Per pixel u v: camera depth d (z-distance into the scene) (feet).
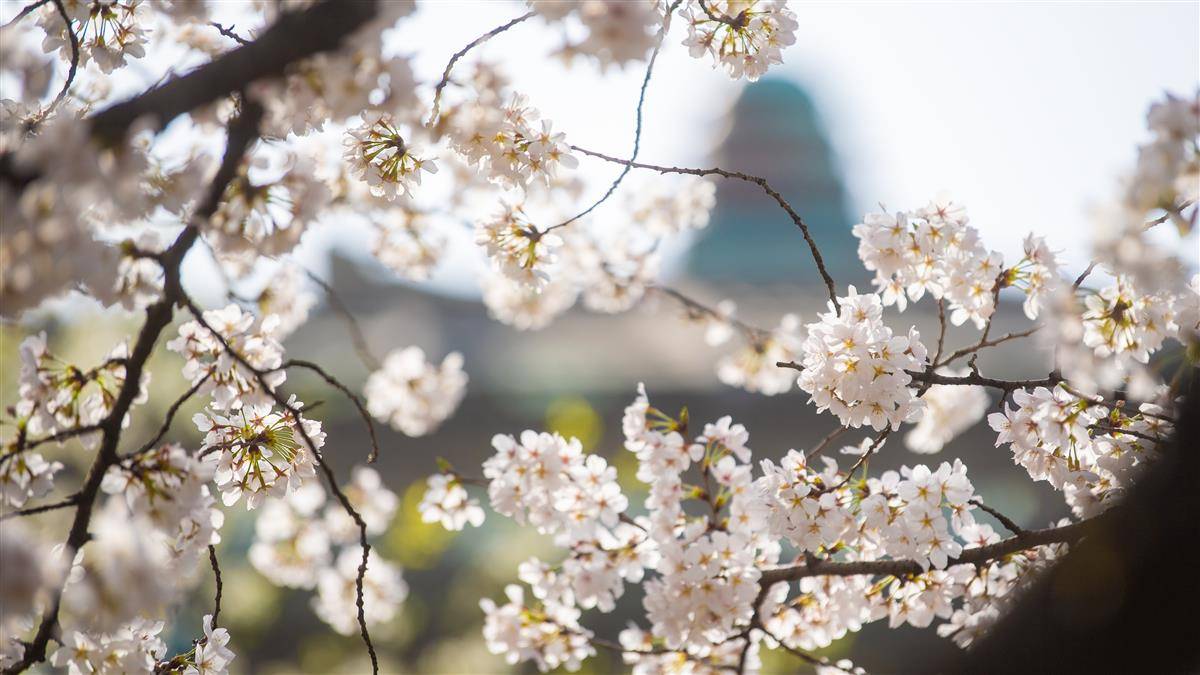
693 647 19.04
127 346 18.07
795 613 19.08
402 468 57.11
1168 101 17.84
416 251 20.54
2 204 17.56
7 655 17.84
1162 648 18.02
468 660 35.50
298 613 40.34
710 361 57.82
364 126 18.37
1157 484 18.15
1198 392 18.37
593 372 59.06
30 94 18.01
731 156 94.68
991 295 18.74
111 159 17.61
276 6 17.81
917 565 18.71
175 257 17.80
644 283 21.63
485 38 18.13
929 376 18.58
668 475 18.95
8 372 20.77
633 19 17.98
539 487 19.03
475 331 70.33
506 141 18.51
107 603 17.71
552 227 18.70
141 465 17.89
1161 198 17.89
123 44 18.30
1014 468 46.91
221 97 17.70
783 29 18.61
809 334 18.49
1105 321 18.42
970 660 18.34
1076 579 18.16
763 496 18.66
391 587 20.94
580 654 19.16
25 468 17.94
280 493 18.39
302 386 49.60
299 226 17.88
